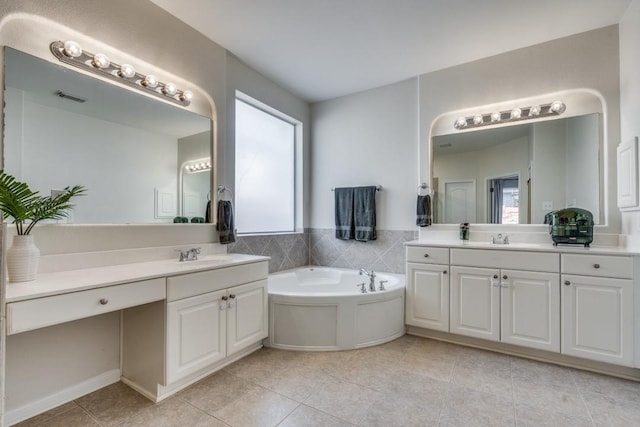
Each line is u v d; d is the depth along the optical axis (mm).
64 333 1788
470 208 3045
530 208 2777
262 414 1662
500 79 2910
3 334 1156
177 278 1808
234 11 2305
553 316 2236
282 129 3818
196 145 2523
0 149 1536
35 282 1468
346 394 1854
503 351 2461
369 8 2268
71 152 1803
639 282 1981
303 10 2297
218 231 2664
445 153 3166
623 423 1587
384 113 3590
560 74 2670
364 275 3422
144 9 2174
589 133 2562
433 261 2707
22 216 1480
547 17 2371
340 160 3875
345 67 3166
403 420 1611
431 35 2613
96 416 1647
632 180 2176
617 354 2029
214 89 2688
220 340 2078
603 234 2467
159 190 2258
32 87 1653
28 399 1647
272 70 3225
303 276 3564
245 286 2287
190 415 1653
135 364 1922
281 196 3795
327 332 2480
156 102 2252
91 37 1891
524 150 2809
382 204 3576
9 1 1578
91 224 1880
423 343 2643
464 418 1628
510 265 2391
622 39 2402
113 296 1521
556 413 1671
